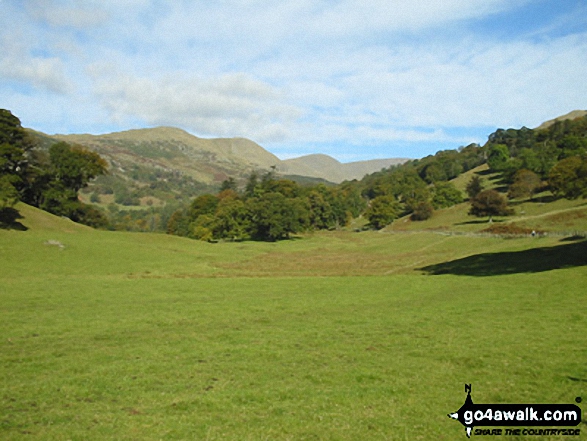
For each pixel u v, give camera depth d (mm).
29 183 87188
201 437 9586
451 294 30125
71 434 9617
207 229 126000
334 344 17344
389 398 11742
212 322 22172
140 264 57469
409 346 16859
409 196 184500
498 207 118312
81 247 62219
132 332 19953
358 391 12211
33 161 92562
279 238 128500
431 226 139875
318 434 9727
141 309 25719
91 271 50438
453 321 21062
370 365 14570
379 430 9922
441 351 15977
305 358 15484
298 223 124688
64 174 94438
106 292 32969
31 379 13406
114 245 68438
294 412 10867
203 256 71250
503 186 163750
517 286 31375
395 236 115375
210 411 10961
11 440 9297
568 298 25547
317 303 27625
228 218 124562
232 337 18719
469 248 73688
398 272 51125
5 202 64500
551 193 133125
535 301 25406
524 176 136000
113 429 9930
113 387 12664
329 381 13055
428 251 77312
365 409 11055
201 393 12133
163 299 29938
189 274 49844
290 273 51719
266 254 81188
